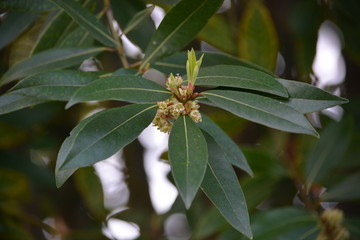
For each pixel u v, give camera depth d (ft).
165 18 3.00
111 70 4.51
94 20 3.14
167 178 4.27
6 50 4.18
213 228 3.82
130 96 2.69
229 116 4.02
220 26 4.04
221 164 2.82
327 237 3.67
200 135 2.67
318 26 4.24
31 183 4.54
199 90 3.93
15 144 4.59
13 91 2.87
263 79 2.74
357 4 4.12
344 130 3.97
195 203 4.57
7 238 4.58
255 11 3.92
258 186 4.04
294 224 3.68
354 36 4.23
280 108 2.70
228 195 2.78
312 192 4.27
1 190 4.53
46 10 3.18
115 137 2.71
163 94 2.75
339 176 4.26
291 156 4.32
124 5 3.63
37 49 3.35
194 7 2.99
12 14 3.47
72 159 2.64
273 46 3.95
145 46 3.57
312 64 4.25
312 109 2.81
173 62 3.18
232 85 2.74
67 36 3.37
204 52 3.19
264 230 3.65
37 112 4.13
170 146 2.63
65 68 3.26
